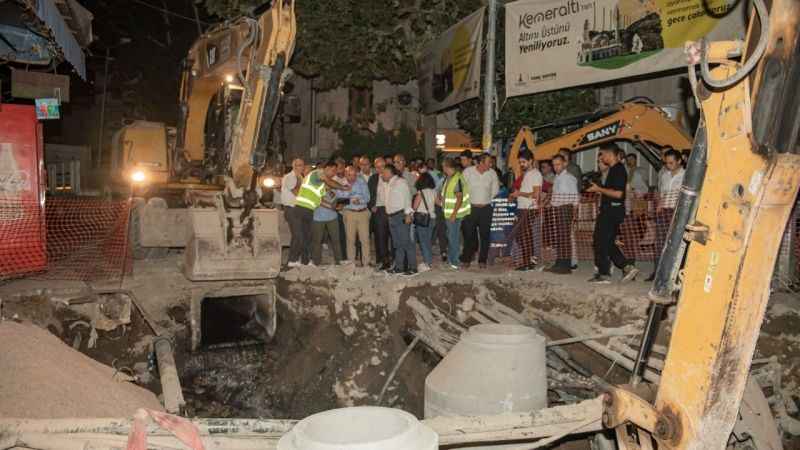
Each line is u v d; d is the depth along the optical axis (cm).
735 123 313
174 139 1344
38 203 926
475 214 1054
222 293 998
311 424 332
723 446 335
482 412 571
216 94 1153
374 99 2364
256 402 894
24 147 915
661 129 1092
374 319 913
